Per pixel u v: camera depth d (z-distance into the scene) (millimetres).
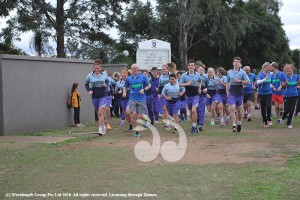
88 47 42406
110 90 15234
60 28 38094
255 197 5957
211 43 45875
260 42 53062
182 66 45094
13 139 11492
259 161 8375
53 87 14945
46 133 13133
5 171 7672
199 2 42656
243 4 53000
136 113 12523
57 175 7367
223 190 6332
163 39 50906
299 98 17094
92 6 40094
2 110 12406
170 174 7355
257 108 22453
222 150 9594
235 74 12500
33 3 36750
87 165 8133
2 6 35812
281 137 11594
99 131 12547
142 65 24781
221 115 14922
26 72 13469
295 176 7094
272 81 16203
